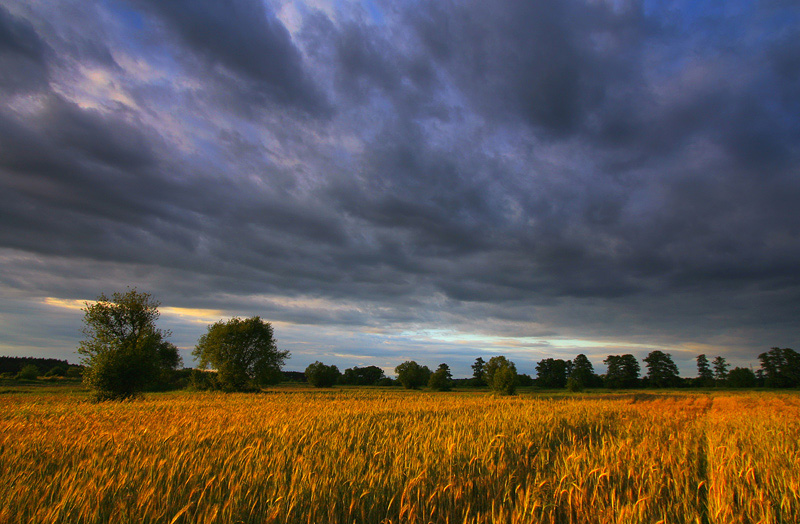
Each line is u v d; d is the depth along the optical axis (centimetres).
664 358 12644
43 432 1119
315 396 4400
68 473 702
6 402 2998
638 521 527
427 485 667
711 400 4372
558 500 593
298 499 578
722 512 559
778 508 614
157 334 3688
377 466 763
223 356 5775
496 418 1577
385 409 2133
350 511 538
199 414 1700
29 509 533
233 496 583
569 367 13438
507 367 6506
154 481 646
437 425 1347
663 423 1605
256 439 1004
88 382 3291
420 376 11412
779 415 2139
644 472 721
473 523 532
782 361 11725
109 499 575
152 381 3588
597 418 1702
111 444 944
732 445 1022
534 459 870
